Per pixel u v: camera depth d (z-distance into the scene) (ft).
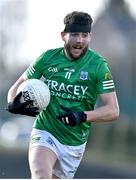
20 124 344.28
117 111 53.16
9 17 349.00
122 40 304.91
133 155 190.80
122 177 125.90
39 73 55.42
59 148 55.26
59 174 56.95
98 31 313.73
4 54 359.66
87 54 54.13
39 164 52.39
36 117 55.93
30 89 53.16
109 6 316.60
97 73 53.62
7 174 121.39
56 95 54.34
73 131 55.21
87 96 54.19
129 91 273.95
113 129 198.90
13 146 199.41
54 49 55.06
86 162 151.02
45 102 53.36
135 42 302.25
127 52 297.74
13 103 53.26
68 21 52.75
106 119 52.65
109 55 302.45
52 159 54.29
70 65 54.03
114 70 289.33
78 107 54.39
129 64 290.56
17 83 56.49
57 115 54.29
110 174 131.54
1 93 361.92
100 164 150.10
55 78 54.34
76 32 52.44
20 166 135.54
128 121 205.05
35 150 53.98
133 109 238.89
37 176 51.57
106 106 52.85
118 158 180.96
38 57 55.36
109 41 308.19
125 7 315.78
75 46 52.80
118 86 278.87
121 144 198.18
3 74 363.15
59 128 54.90
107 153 190.29
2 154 163.02
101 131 197.88
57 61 54.44
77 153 56.44
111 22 313.32
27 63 359.87
